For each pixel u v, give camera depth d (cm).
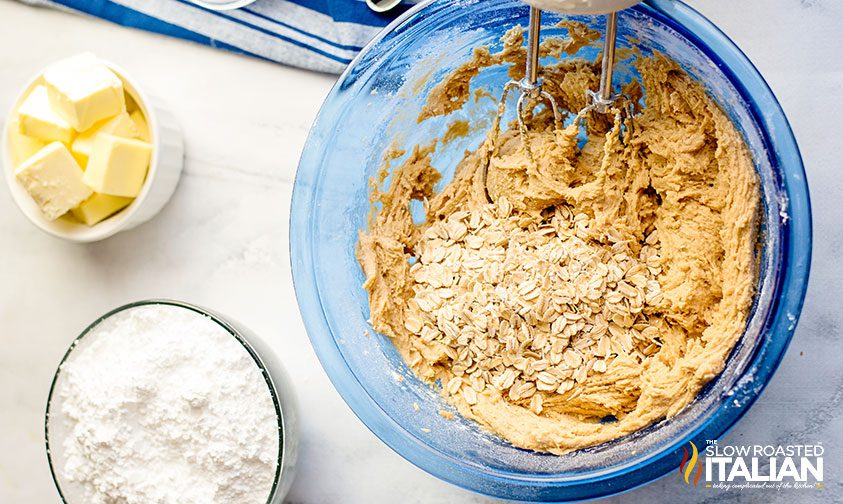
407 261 61
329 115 57
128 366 59
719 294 56
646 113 58
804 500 60
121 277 65
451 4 56
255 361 58
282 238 64
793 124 60
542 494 55
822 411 60
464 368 59
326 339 58
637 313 58
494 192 61
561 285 59
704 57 54
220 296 64
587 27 57
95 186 61
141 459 59
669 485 61
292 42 63
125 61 64
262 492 59
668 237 58
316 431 63
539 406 59
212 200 64
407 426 58
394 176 62
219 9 63
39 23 65
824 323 60
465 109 62
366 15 62
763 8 59
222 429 59
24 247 66
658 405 56
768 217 54
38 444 65
